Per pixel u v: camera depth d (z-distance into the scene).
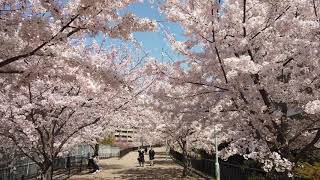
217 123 9.88
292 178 8.41
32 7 6.39
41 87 11.94
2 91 10.77
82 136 20.61
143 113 18.27
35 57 7.55
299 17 8.52
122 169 33.19
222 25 8.81
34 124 12.21
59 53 6.58
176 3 9.20
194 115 10.12
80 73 7.48
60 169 29.19
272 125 8.73
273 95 8.27
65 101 11.95
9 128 12.25
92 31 6.27
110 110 14.26
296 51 7.85
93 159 30.06
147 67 10.14
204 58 9.56
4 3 6.23
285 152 8.55
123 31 6.16
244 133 8.99
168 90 10.05
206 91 9.59
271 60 8.46
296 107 8.95
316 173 10.33
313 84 7.81
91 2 5.73
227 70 8.98
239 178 15.48
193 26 8.84
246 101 8.66
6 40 5.74
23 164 20.91
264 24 8.56
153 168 33.66
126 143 74.38
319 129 8.38
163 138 36.94
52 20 6.14
